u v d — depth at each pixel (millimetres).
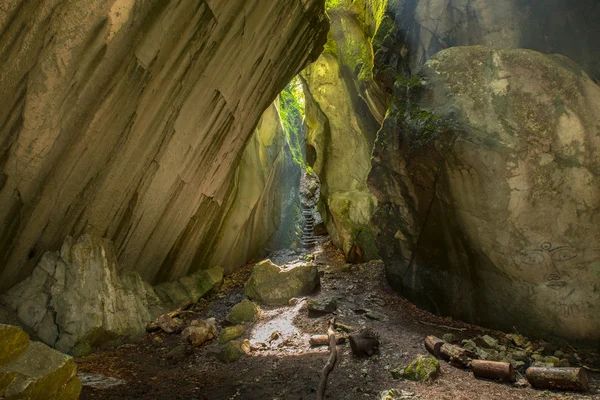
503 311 7367
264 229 15922
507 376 5312
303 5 8883
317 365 6031
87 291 6301
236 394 5172
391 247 9414
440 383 5340
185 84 6875
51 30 4281
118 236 7355
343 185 14297
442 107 7820
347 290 10070
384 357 6246
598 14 6738
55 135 5066
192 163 8430
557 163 6660
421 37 9000
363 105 12875
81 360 5879
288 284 9711
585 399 4766
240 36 7488
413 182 8477
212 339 7395
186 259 10055
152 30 5480
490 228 7266
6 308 5691
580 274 6523
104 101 5441
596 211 6391
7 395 3148
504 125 7070
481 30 8195
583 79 6543
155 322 7438
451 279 8227
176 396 5055
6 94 4281
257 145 14031
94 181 6219
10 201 5098
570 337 6602
